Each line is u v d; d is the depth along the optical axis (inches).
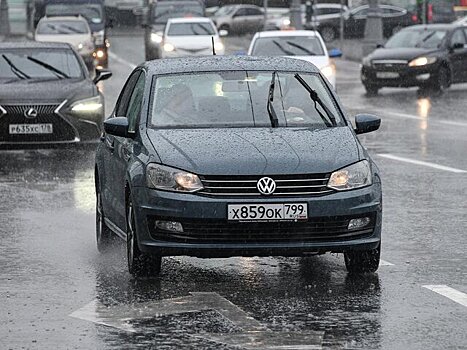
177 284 971.3
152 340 786.2
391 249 1125.1
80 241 1191.6
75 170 1763.0
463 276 997.8
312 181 954.7
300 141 1000.9
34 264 1066.7
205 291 943.0
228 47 5841.5
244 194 949.2
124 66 4643.2
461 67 3425.2
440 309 872.9
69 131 1974.7
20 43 2122.3
